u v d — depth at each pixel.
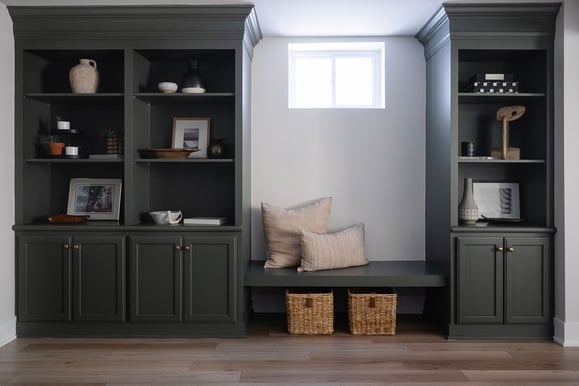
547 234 3.36
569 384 2.64
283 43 3.96
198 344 3.28
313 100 4.11
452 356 3.06
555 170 3.36
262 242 3.99
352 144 3.97
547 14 3.30
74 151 3.59
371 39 3.97
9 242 3.37
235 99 3.41
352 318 3.48
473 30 3.33
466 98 3.57
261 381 2.67
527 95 3.38
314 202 3.96
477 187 3.82
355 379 2.70
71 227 3.39
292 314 3.49
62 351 3.15
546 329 3.38
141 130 3.67
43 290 3.41
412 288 3.99
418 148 3.96
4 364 2.92
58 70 3.86
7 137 3.36
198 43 3.40
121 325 3.42
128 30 3.39
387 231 3.98
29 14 3.35
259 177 3.98
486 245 3.36
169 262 3.39
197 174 3.86
